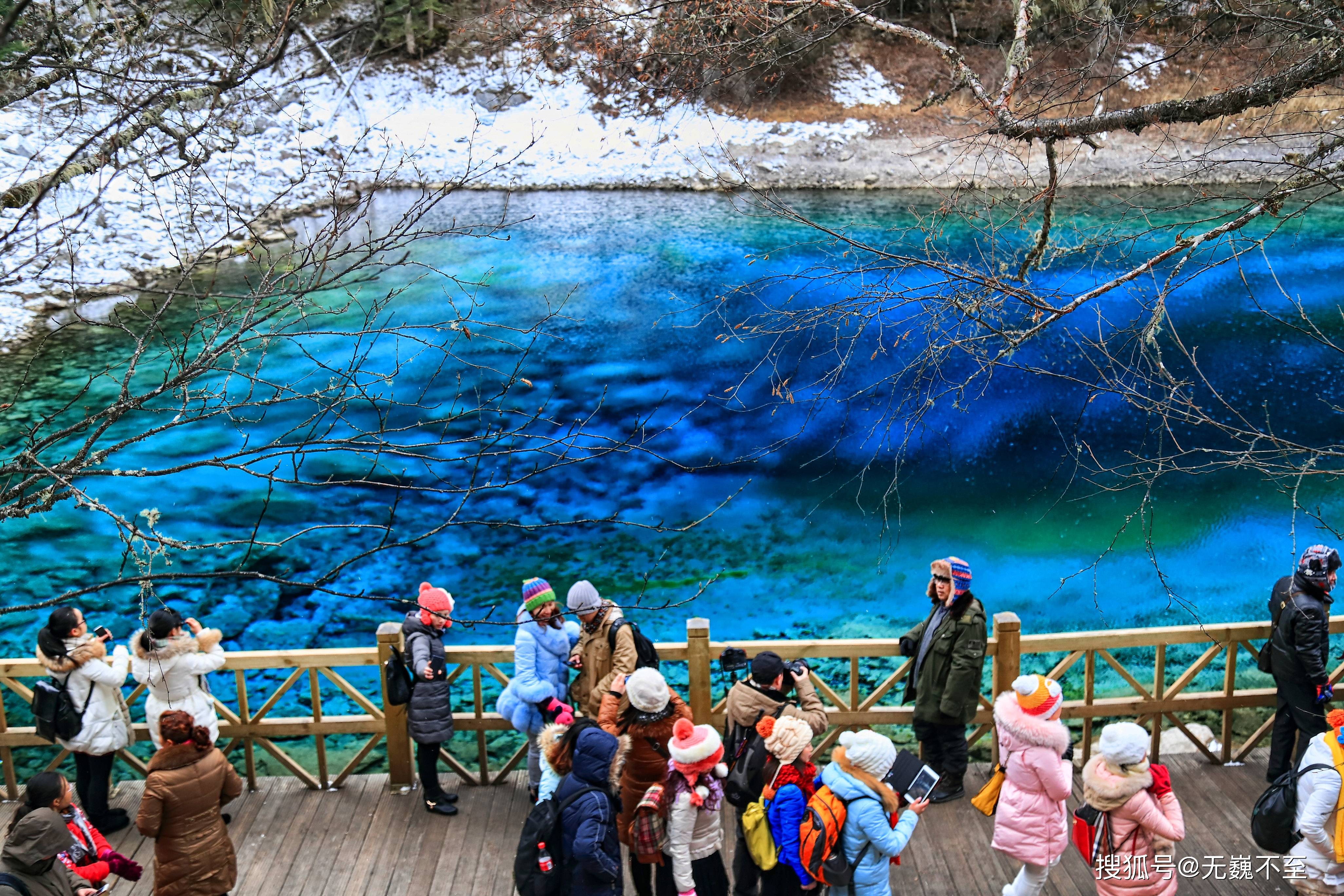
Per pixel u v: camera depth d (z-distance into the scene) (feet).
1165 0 16.94
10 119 49.06
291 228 56.13
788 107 75.97
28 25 14.11
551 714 17.42
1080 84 18.62
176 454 41.55
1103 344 16.44
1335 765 14.06
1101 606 31.65
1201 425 42.78
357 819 18.98
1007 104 16.63
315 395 14.40
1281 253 57.00
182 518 37.27
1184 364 46.65
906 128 74.33
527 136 76.48
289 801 19.49
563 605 32.14
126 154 18.02
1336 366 46.29
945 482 39.83
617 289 58.03
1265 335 49.16
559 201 72.54
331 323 53.16
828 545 36.01
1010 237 24.44
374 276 15.75
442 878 17.38
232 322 14.49
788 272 57.36
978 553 35.01
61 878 13.53
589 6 28.30
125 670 18.19
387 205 66.90
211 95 14.79
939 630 18.26
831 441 43.01
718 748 13.83
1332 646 29.86
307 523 37.32
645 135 76.84
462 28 71.72
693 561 35.24
